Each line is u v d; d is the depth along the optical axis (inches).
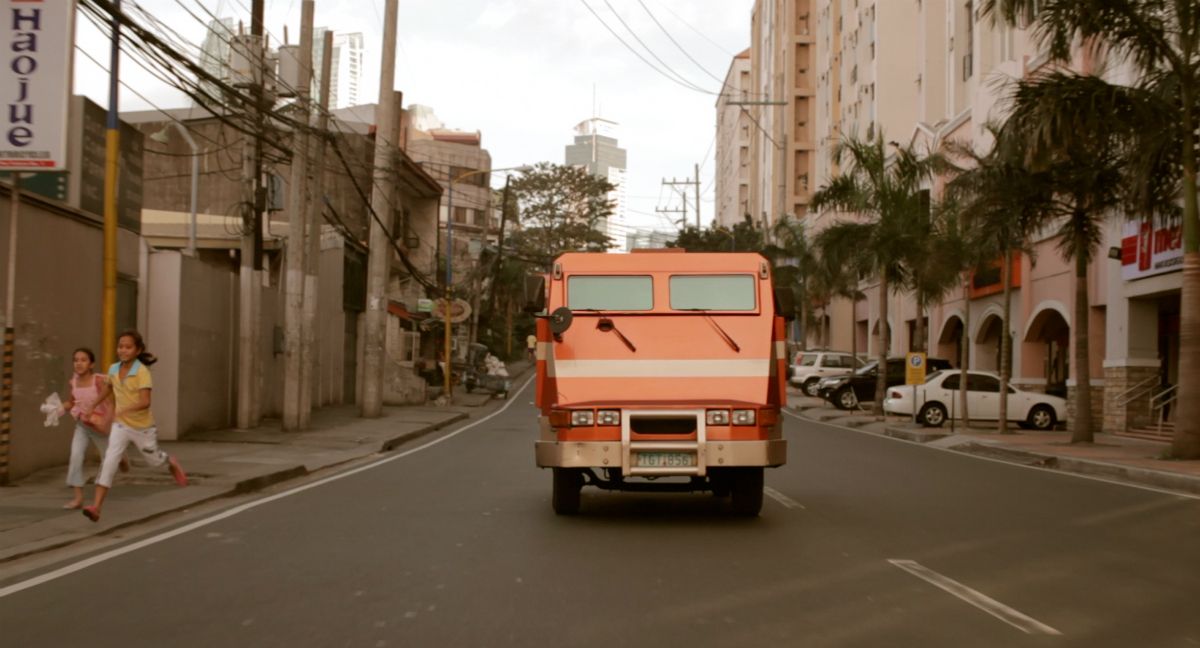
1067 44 767.7
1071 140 746.8
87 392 441.7
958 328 1720.0
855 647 241.8
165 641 243.4
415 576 318.3
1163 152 743.1
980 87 1493.6
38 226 570.9
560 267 458.3
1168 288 979.9
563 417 420.5
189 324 804.6
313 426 989.2
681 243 3046.3
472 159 3275.1
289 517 442.6
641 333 447.2
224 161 1451.8
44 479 547.2
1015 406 1204.5
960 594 299.3
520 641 244.4
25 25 488.4
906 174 1332.4
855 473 655.8
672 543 381.7
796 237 2177.7
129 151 731.4
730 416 420.5
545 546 373.1
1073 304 1211.2
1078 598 296.2
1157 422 1051.9
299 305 901.8
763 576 322.0
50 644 240.8
